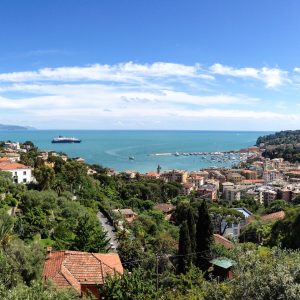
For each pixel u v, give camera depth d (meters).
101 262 37.69
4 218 50.47
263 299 15.16
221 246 53.00
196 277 34.59
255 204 158.50
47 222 67.06
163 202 173.50
